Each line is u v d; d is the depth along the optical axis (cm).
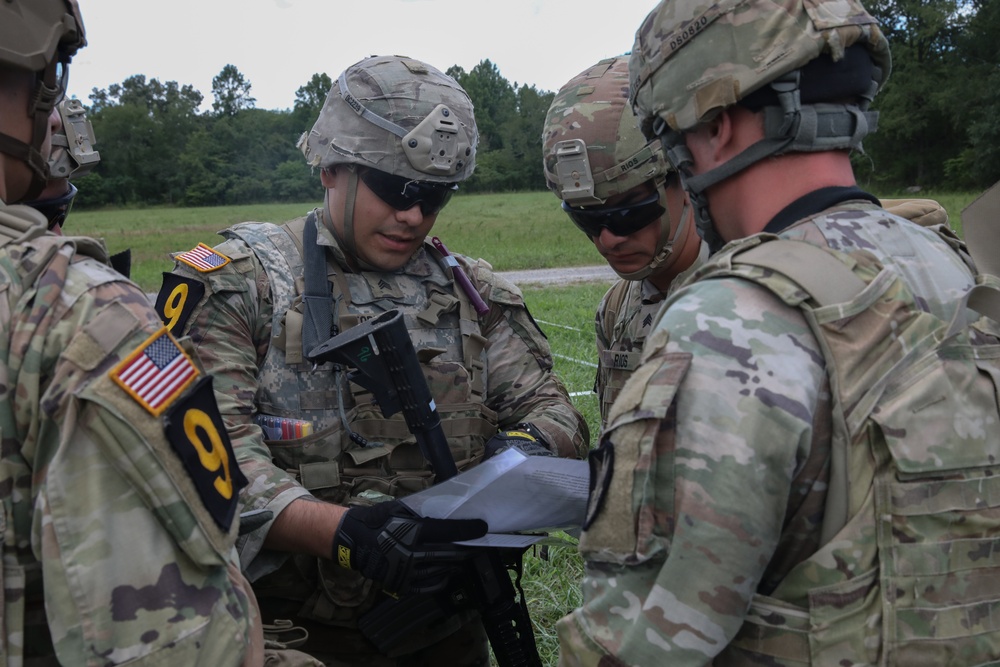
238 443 184
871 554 106
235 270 194
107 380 108
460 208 4081
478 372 213
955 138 3897
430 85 197
